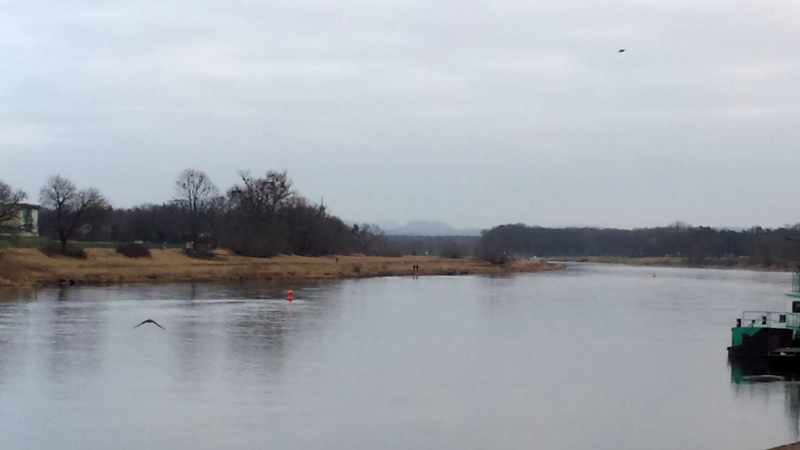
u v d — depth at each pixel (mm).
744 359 43469
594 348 47906
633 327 58875
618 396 34719
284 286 94000
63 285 84500
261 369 39000
